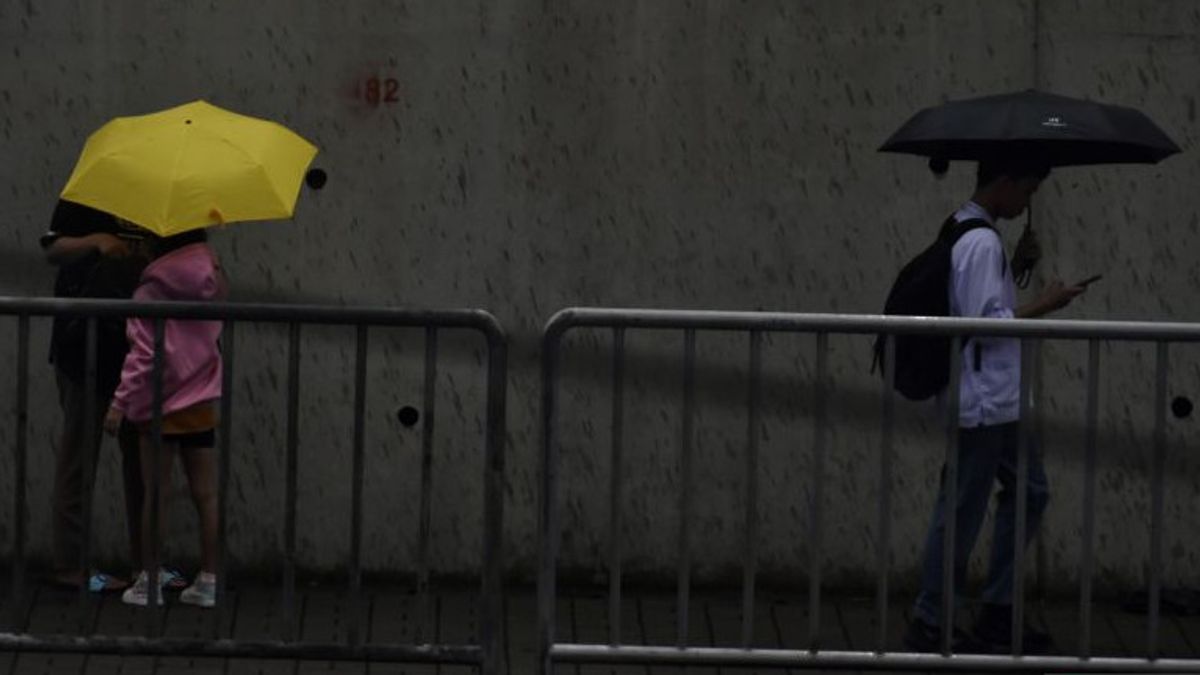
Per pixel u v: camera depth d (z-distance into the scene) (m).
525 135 17.14
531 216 17.19
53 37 17.06
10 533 17.36
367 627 16.34
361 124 17.12
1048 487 16.23
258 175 15.14
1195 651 16.19
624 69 17.09
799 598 17.36
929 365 14.72
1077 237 17.19
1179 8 17.03
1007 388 15.12
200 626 16.16
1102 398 17.31
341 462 17.36
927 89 17.09
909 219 17.17
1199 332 14.17
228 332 14.26
